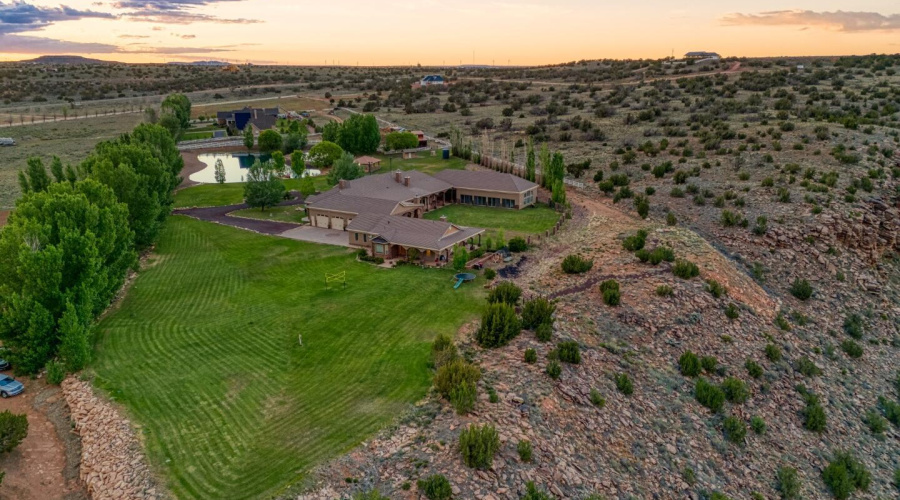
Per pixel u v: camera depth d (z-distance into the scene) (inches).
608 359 1389.0
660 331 1557.6
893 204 2428.6
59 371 1341.0
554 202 2945.4
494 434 982.4
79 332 1357.0
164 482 975.0
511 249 2223.2
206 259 2176.4
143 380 1309.1
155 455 1045.8
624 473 1045.8
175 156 3408.0
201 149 5132.9
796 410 1391.5
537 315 1491.1
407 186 2923.2
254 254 2231.8
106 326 1587.1
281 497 920.9
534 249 2250.2
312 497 916.0
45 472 1056.8
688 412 1274.6
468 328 1542.8
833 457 1273.4
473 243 2305.6
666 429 1204.5
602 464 1048.2
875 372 1662.2
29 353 1376.7
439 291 1814.7
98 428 1144.2
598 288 1754.4
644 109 5236.2
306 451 1044.5
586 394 1226.0
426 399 1201.4
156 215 2287.2
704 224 2410.2
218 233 2529.5
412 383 1266.0
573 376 1277.1
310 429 1111.6
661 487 1046.4
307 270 2047.2
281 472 988.6
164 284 1914.4
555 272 1936.5
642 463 1090.1
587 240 2306.8
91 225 1617.9
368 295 1791.3
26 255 1371.8
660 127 4411.9
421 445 1027.3
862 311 1951.3
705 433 1226.0
